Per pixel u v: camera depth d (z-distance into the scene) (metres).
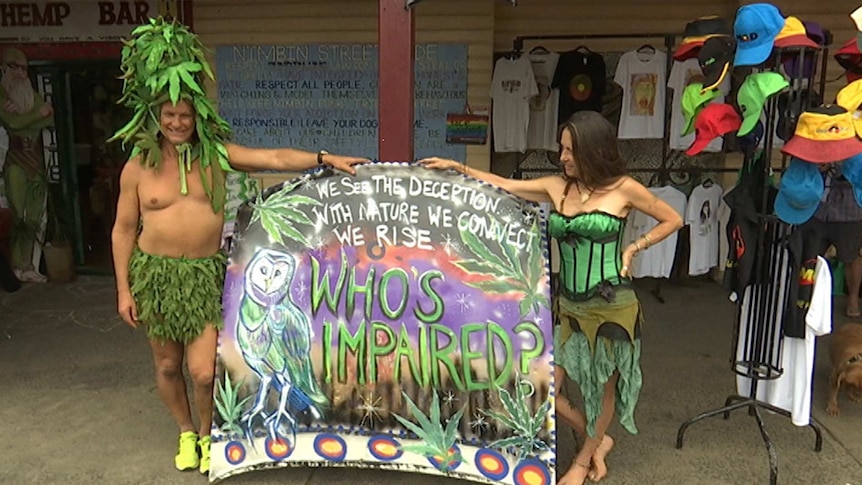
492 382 3.27
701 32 3.57
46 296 6.59
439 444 3.35
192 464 3.60
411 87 3.43
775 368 3.69
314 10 6.70
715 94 3.46
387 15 3.38
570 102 6.48
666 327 5.71
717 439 3.88
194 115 3.19
